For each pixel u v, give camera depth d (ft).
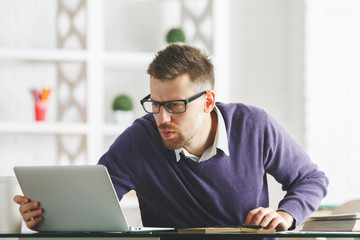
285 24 17.39
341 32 16.34
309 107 16.17
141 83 17.07
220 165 8.26
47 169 6.49
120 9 17.08
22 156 16.34
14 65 16.43
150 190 8.46
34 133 16.37
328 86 16.25
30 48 16.49
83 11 16.74
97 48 15.96
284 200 8.09
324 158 16.17
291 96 17.04
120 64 16.44
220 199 8.37
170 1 17.20
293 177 8.66
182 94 7.40
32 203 6.75
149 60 16.14
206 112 7.87
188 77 7.43
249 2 17.43
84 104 16.58
